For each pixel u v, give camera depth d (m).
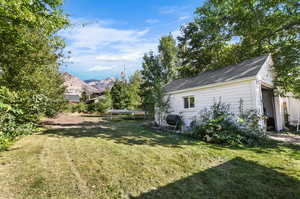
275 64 8.65
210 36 15.46
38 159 3.96
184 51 19.55
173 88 11.73
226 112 7.39
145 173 3.26
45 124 11.60
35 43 7.38
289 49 8.67
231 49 14.30
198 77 11.20
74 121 14.50
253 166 3.63
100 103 25.25
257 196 2.49
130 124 12.48
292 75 8.18
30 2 4.89
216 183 2.88
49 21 5.53
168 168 3.52
